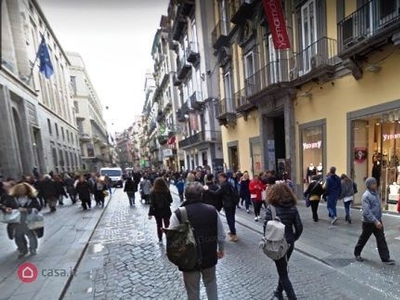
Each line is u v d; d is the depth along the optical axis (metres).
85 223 8.84
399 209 5.92
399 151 7.34
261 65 12.40
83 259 5.40
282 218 3.14
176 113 32.53
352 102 8.11
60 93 31.73
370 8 7.22
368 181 4.24
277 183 3.31
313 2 9.43
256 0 11.96
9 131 14.77
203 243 2.64
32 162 17.70
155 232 7.32
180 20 23.42
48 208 13.04
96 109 66.12
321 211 8.15
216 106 19.50
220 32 16.64
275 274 4.15
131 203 13.08
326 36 8.91
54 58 29.64
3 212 5.34
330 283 3.74
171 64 32.97
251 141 14.32
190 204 2.78
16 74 16.81
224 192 6.10
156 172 18.59
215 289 2.79
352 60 7.51
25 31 18.08
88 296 3.81
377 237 4.20
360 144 8.32
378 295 3.35
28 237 5.49
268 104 12.02
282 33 9.75
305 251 4.88
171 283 4.11
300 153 10.49
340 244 5.12
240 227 7.29
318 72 8.77
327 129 9.14
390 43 6.71
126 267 4.88
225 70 16.73
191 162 27.56
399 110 6.79
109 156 77.06
